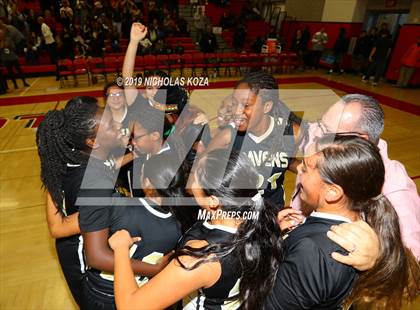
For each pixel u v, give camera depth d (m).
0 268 2.29
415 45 8.50
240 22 13.03
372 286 0.83
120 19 10.91
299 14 13.17
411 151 4.57
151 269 1.02
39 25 9.63
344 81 9.58
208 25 13.07
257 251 0.81
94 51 8.88
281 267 0.81
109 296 1.10
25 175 3.64
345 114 1.21
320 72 11.10
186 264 0.74
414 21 9.00
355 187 0.75
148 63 8.20
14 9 9.31
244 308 0.84
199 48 10.44
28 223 2.81
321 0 12.22
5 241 2.57
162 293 0.74
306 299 0.74
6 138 4.71
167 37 11.23
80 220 0.97
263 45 10.37
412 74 8.73
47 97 7.00
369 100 1.23
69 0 10.82
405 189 1.22
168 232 1.02
